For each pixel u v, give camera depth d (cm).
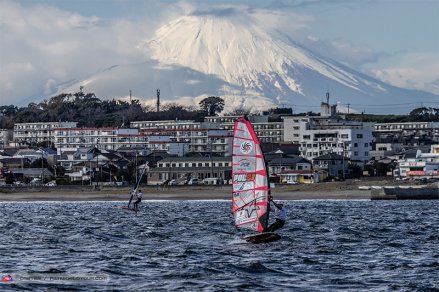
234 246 8444
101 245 8831
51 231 10919
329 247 8350
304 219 13188
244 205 7962
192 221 12900
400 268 6850
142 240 9375
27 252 8112
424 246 8600
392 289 5875
